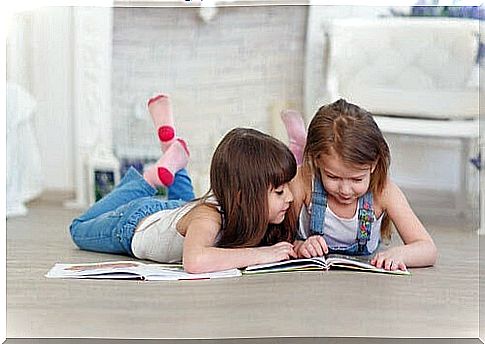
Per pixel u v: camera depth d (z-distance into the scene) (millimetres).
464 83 2701
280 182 1958
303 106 2883
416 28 2732
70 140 3219
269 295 1711
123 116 2971
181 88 2949
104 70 2975
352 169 1935
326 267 1913
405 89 2719
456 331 1557
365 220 2008
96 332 1515
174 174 2289
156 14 2949
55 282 1834
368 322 1579
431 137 2854
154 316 1592
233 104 2928
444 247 2234
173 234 1985
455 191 2867
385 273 1913
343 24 2803
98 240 2156
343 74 2797
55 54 3180
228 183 1941
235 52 2928
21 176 2893
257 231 1950
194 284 1791
